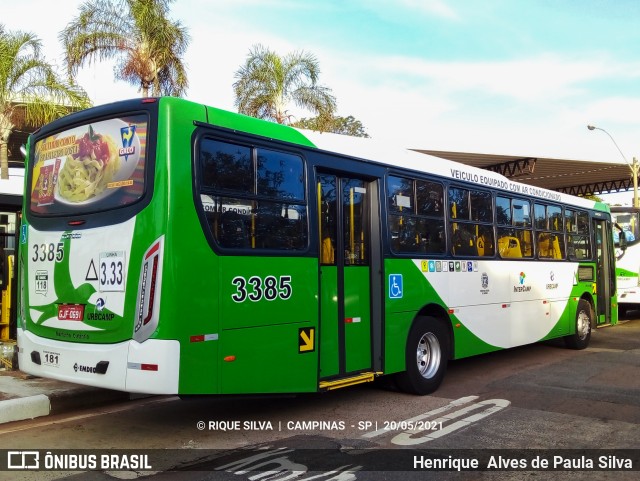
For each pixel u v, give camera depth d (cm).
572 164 3181
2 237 1070
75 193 581
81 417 680
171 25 1756
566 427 631
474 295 895
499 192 972
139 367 504
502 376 911
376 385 837
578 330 1191
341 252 686
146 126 534
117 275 530
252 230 573
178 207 512
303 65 2091
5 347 873
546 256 1097
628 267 1745
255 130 589
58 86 1595
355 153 707
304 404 737
